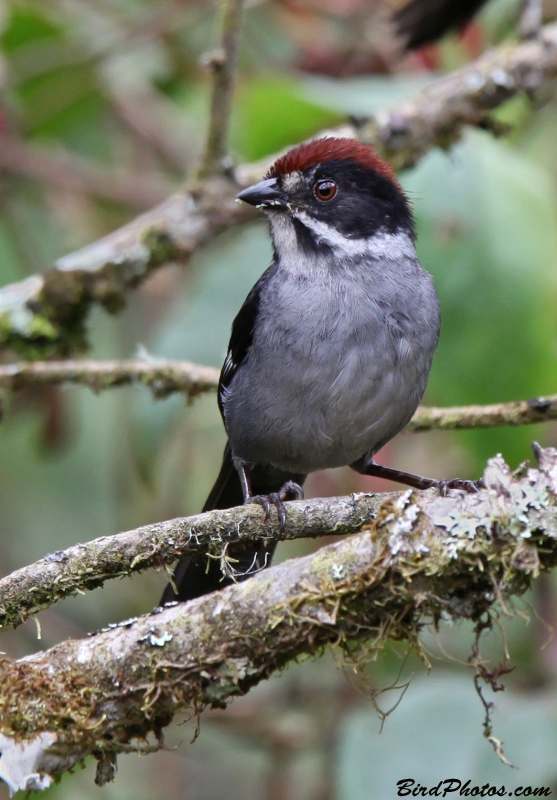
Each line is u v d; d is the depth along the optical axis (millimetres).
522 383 9305
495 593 5699
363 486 10570
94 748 5641
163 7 12695
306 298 7785
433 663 10664
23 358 10141
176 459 12305
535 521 5547
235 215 10234
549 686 9945
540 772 8758
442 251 9477
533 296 9375
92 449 12938
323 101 10281
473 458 9234
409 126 10070
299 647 5645
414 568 5570
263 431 8016
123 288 10234
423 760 8953
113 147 13828
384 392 7762
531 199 9750
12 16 12391
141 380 9125
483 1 9555
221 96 9719
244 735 11047
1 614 5793
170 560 6094
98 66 12586
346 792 8914
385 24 11875
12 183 12367
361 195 8164
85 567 5871
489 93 10102
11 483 12789
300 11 12477
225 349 10148
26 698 5559
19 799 9031
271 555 7512
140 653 5629
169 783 11477
